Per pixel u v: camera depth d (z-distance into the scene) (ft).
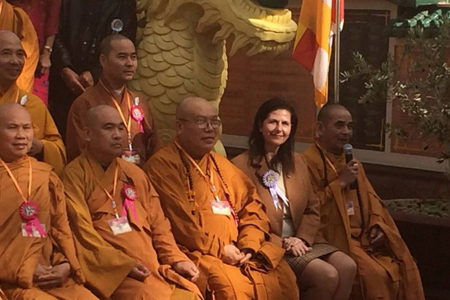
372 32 30.50
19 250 17.08
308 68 23.66
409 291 21.77
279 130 20.79
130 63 20.42
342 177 21.81
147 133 21.17
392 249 21.93
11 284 17.03
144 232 18.71
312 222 21.16
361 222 22.13
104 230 18.31
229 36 22.94
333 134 22.04
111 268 17.81
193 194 19.71
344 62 31.04
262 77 32.35
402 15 29.89
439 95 24.25
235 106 32.86
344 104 31.24
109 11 22.52
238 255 19.62
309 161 22.06
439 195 28.37
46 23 22.30
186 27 23.03
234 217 20.20
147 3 23.30
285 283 19.85
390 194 30.12
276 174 21.04
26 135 17.49
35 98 19.67
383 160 30.96
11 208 17.22
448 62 27.89
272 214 20.86
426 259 23.80
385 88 25.09
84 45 22.50
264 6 23.08
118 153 18.65
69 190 18.30
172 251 18.83
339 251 21.01
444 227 23.49
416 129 30.12
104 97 20.49
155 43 22.95
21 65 19.02
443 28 24.47
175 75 22.84
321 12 23.22
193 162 19.89
